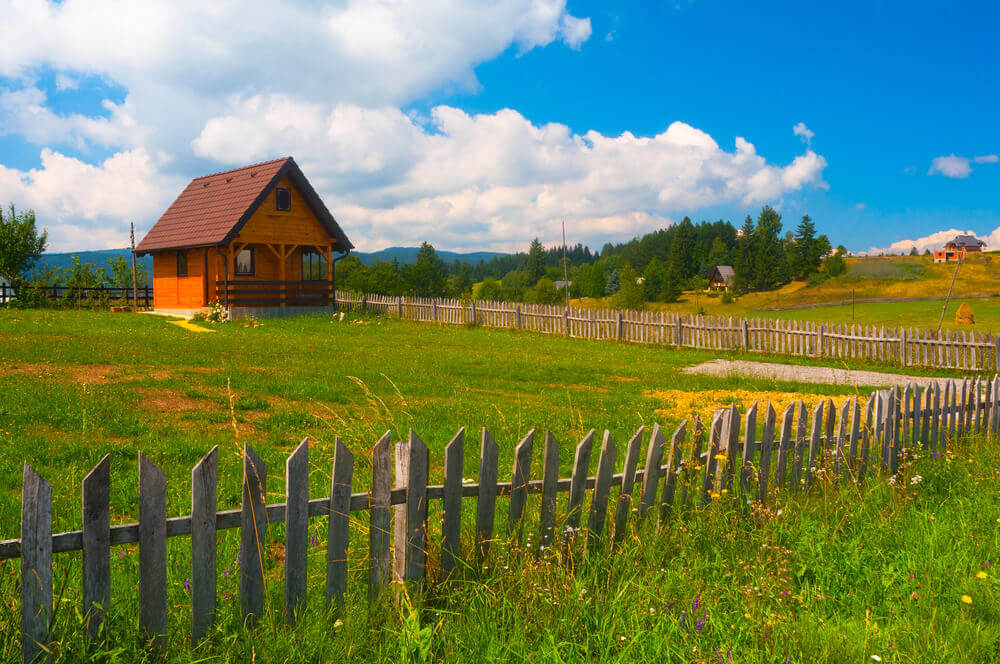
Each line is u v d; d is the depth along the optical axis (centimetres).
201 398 1038
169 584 382
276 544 475
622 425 973
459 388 1305
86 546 290
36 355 1373
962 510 556
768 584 402
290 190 3075
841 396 1395
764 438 563
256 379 1252
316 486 606
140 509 302
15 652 285
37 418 826
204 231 2952
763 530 480
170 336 2038
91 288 3528
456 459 385
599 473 439
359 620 342
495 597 366
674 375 1694
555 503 434
